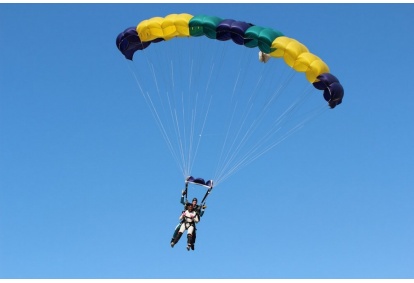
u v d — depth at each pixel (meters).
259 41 25.81
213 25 26.05
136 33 27.41
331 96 25.67
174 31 26.78
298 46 25.86
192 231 25.58
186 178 25.98
